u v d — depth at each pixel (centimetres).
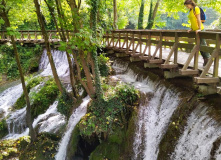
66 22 714
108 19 921
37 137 862
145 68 951
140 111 723
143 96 766
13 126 1048
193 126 565
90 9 673
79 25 652
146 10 2431
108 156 684
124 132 709
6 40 1881
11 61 1816
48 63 1694
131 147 675
